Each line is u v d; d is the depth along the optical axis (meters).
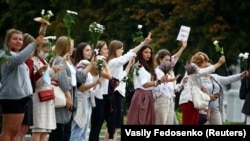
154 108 19.34
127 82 19.78
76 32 42.19
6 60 14.98
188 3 40.50
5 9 46.12
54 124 16.66
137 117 19.23
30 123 16.33
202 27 40.31
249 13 40.56
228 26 40.28
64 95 16.97
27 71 15.59
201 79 20.62
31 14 43.91
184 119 20.52
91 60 18.20
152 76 19.23
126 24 41.91
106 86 19.20
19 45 15.55
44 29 15.12
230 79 21.19
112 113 19.41
